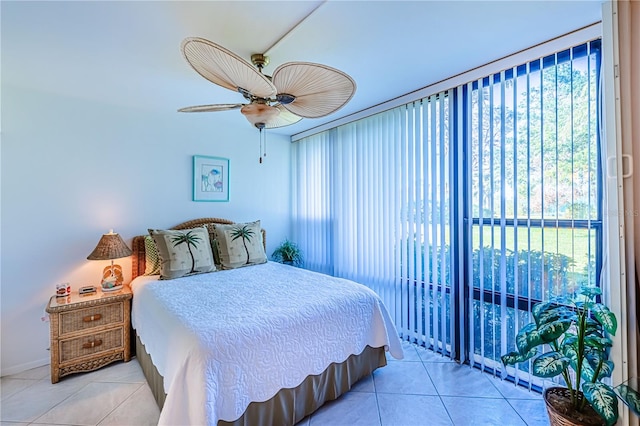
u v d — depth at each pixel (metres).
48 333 2.51
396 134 2.83
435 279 2.57
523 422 1.77
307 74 1.52
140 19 1.58
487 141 2.21
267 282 2.51
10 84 2.35
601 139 1.67
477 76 2.21
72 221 2.63
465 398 1.99
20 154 2.40
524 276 2.04
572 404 1.54
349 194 3.35
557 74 1.85
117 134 2.86
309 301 1.99
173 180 3.21
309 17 1.58
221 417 1.41
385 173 2.95
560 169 1.86
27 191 2.43
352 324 2.06
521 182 2.04
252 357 1.55
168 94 2.61
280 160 4.14
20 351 2.39
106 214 2.80
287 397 1.69
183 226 3.24
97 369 2.35
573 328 1.76
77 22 1.59
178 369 1.41
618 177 1.46
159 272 2.74
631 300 1.45
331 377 1.93
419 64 2.14
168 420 1.34
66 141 2.60
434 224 2.56
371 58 2.04
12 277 2.37
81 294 2.48
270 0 1.44
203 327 1.58
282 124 2.34
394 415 1.83
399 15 1.58
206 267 2.89
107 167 2.81
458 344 2.46
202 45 1.30
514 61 2.01
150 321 2.04
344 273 3.41
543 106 1.92
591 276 1.75
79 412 1.85
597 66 1.72
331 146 3.58
